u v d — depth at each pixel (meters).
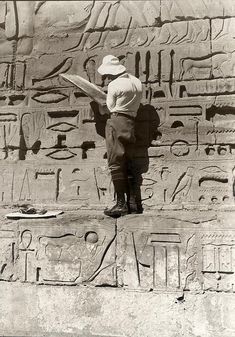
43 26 6.76
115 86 5.77
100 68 5.95
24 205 6.35
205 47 6.20
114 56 6.13
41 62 6.68
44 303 5.71
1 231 5.97
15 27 6.80
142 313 5.46
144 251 5.56
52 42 6.70
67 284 5.71
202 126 6.07
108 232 5.66
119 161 5.75
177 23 6.33
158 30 6.39
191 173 6.01
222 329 5.25
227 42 6.15
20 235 5.91
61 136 6.50
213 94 6.11
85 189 6.30
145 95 6.28
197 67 6.20
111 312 5.53
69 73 6.60
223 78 6.10
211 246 5.41
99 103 6.06
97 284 5.62
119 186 5.76
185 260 5.45
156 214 5.62
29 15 6.80
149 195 6.07
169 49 6.31
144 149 6.19
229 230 5.39
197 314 5.34
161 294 5.45
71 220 5.79
